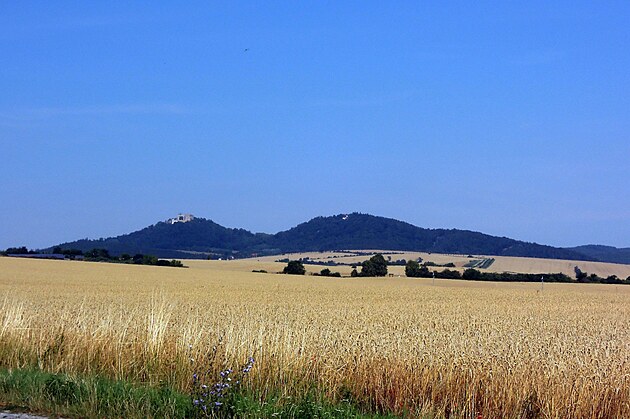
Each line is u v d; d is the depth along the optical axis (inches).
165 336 579.8
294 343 548.4
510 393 484.7
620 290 3292.3
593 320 1268.5
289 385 483.5
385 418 443.5
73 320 705.6
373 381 515.5
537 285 3806.6
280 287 2650.1
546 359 572.1
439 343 661.3
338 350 576.4
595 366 548.4
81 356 568.1
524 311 1547.7
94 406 406.0
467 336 759.7
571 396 476.4
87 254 5137.8
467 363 534.9
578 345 728.3
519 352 613.3
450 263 5984.3
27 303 1162.0
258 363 495.8
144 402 413.7
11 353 574.9
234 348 528.1
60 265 3740.2
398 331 815.1
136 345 566.6
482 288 3198.8
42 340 597.0
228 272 4037.9
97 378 487.8
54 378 454.9
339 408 444.5
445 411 484.7
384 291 2596.0
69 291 1902.1
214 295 1904.5
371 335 718.5
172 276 3260.3
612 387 493.0
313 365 527.2
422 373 523.5
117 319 745.0
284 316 1041.5
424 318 1170.6
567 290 3184.1
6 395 432.1
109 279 2738.7
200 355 534.6
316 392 481.7
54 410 403.2
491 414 472.1
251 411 398.0
